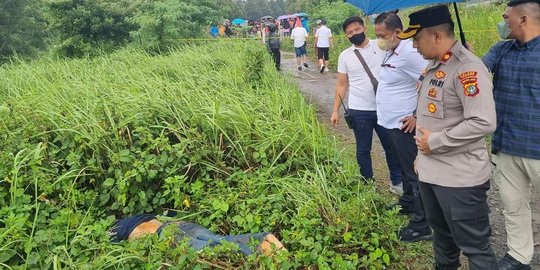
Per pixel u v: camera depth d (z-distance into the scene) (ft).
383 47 11.86
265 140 14.73
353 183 13.52
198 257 10.16
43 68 29.12
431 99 8.62
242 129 15.17
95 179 13.50
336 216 11.66
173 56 30.04
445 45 8.34
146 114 15.17
